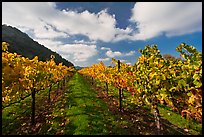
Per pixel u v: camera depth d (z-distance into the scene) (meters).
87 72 54.12
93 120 14.32
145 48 11.23
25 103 21.11
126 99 23.88
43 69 17.59
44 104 21.17
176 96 9.38
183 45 8.82
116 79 18.28
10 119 15.41
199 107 8.20
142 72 10.97
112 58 18.34
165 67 10.15
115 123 14.21
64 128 12.94
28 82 12.96
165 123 14.88
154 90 10.23
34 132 12.55
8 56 10.84
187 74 8.62
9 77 9.93
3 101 11.77
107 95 26.66
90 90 31.80
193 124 14.30
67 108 18.33
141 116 16.83
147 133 12.43
